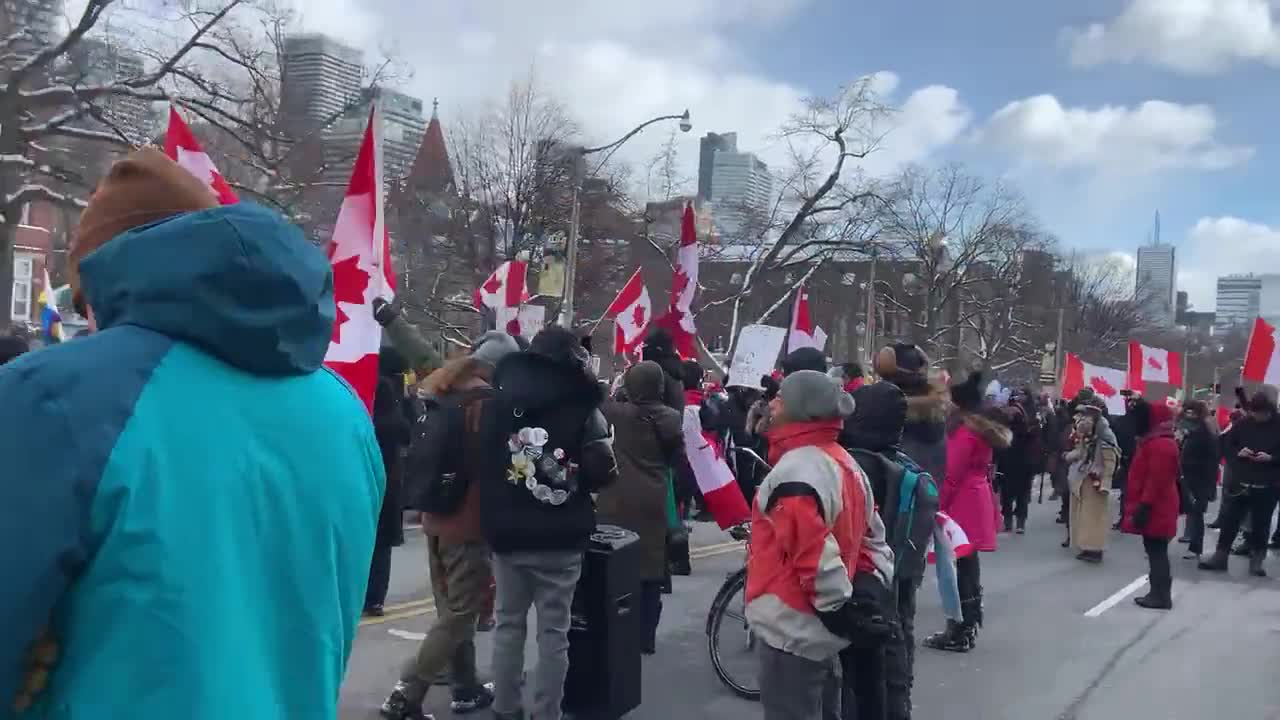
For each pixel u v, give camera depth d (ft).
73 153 72.74
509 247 101.96
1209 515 58.34
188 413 4.55
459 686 17.01
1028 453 43.98
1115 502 57.31
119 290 4.70
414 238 102.01
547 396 14.20
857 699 13.04
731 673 19.10
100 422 4.29
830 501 11.60
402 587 26.73
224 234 4.72
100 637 4.26
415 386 29.30
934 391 18.62
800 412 12.07
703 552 34.91
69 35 61.26
